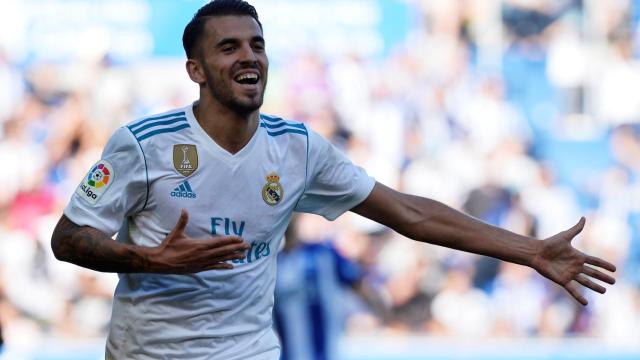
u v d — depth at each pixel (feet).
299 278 68.39
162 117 35.53
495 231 38.73
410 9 102.32
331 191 38.45
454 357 95.09
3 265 97.14
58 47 101.09
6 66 100.48
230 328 36.86
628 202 100.63
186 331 36.40
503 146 100.78
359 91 100.94
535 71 102.32
